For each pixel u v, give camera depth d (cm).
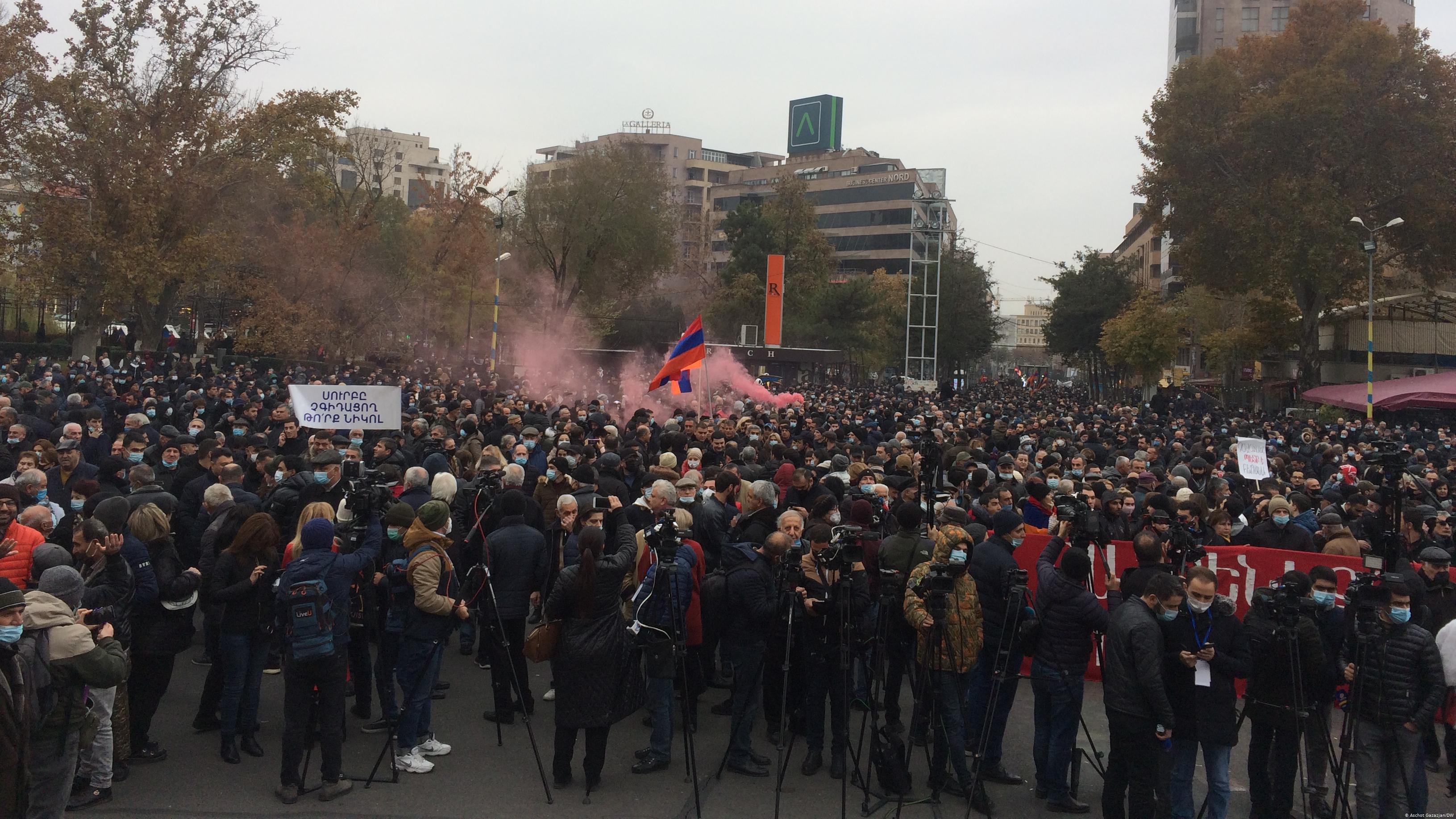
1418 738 632
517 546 784
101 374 2516
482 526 884
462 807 644
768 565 732
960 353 7662
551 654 679
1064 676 666
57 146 3325
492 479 837
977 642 687
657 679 720
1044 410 3997
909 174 11356
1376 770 636
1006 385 9106
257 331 3750
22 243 3456
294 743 636
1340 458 1728
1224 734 609
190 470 1010
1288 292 4816
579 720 664
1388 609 629
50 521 697
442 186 4391
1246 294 5134
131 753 682
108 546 617
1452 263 4341
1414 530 917
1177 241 5019
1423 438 2609
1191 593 607
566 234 5116
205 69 3694
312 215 4347
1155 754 607
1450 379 3756
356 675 802
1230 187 4400
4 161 3372
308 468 934
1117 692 608
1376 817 631
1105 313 7281
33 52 3297
